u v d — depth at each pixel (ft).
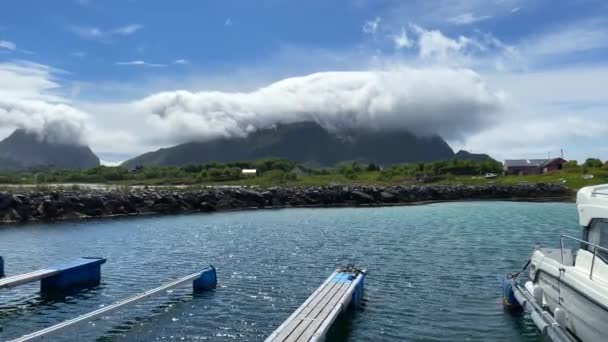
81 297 75.05
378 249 115.65
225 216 207.92
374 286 79.15
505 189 330.13
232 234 146.82
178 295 74.23
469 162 533.96
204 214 217.97
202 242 130.11
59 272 78.84
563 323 50.80
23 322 63.41
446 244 122.21
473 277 84.89
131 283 83.97
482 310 65.57
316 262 100.07
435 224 170.60
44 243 129.90
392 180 408.05
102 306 70.28
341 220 187.62
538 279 60.70
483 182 383.65
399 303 69.21
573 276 49.75
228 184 355.36
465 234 141.69
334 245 122.72
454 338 55.62
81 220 191.11
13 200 189.16
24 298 74.38
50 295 76.07
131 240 134.82
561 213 211.61
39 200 195.93
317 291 65.41
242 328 59.41
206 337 56.39
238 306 68.49
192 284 79.25
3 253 114.93
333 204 278.26
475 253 108.37
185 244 126.62
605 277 46.26
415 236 138.51
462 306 67.56
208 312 65.67
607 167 424.05
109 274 90.99
